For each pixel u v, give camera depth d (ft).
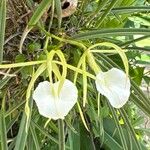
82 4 0.80
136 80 1.00
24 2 0.75
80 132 1.02
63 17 0.77
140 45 1.06
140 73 1.00
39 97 0.58
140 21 1.13
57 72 0.61
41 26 0.71
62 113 0.59
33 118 0.83
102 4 0.77
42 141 0.93
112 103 0.61
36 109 0.82
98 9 0.78
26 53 0.77
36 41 0.77
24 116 0.74
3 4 0.65
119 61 0.93
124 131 0.96
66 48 0.75
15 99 0.81
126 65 0.60
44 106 0.58
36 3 0.76
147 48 0.81
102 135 0.95
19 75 0.78
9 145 0.89
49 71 0.59
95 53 0.76
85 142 1.02
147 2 1.14
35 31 0.76
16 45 0.77
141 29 0.71
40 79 0.78
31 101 0.74
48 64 0.60
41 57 0.70
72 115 0.87
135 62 1.00
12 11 0.75
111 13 0.85
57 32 0.75
